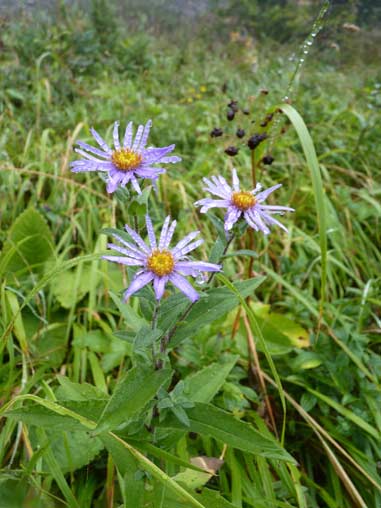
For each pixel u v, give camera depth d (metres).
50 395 0.19
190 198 0.34
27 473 0.17
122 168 0.15
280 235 0.33
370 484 0.21
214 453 0.21
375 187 0.37
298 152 0.41
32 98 0.42
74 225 0.30
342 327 0.26
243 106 0.45
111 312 0.26
